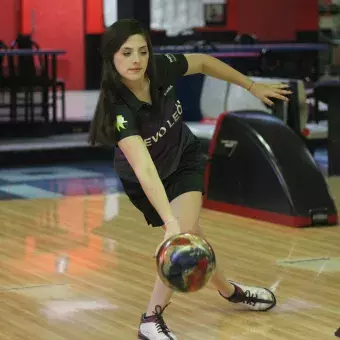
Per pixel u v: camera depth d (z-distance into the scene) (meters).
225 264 9.66
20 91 19.66
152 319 7.02
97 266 9.58
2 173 16.66
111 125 6.42
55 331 7.40
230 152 12.30
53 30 27.50
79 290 8.64
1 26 26.91
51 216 12.35
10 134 19.42
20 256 10.02
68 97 25.89
